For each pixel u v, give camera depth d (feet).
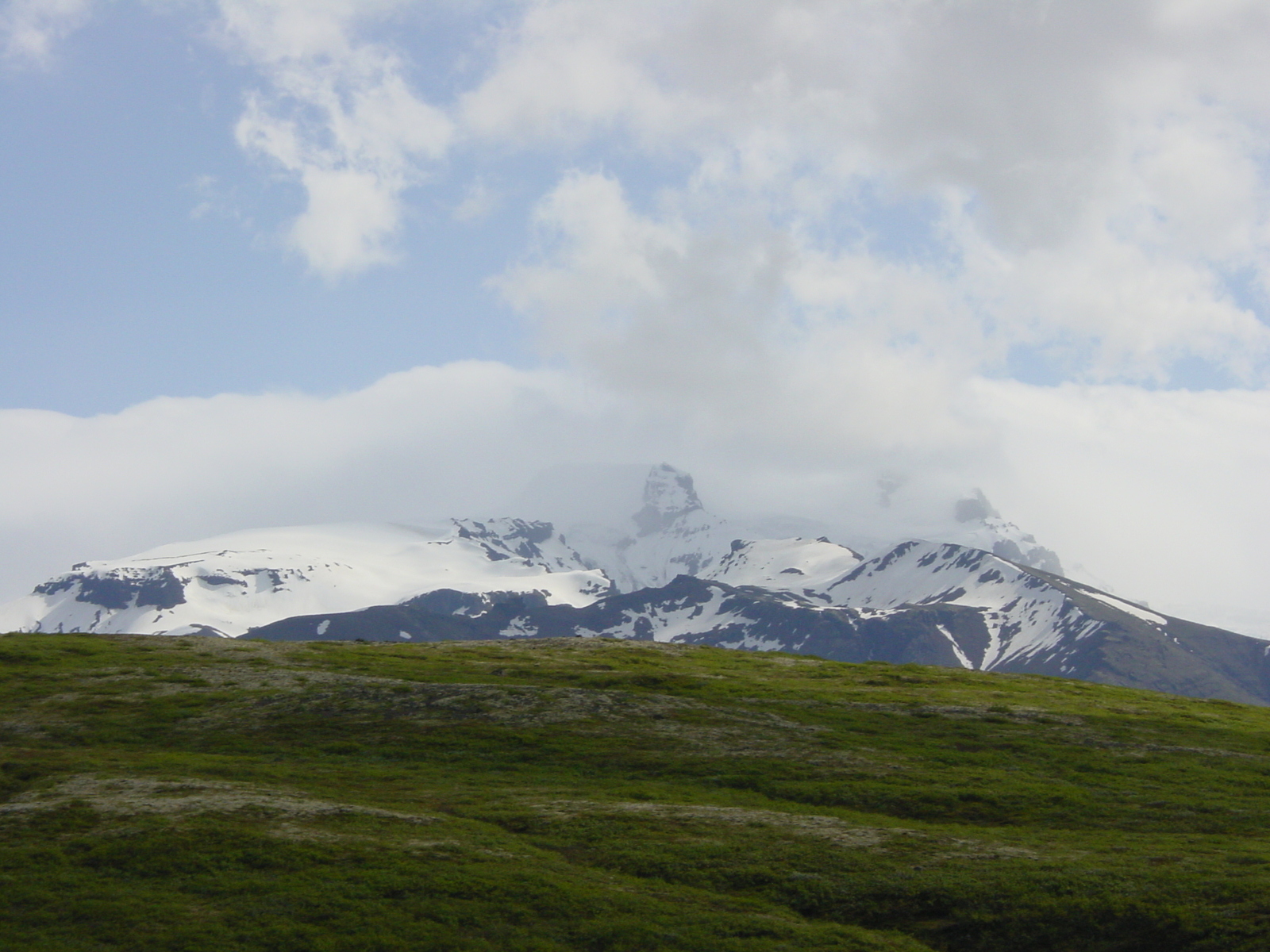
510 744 269.85
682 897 170.40
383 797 223.92
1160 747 274.98
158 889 167.02
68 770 238.89
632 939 153.99
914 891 168.86
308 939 152.05
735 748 267.18
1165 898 158.81
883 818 214.07
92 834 188.34
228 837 185.88
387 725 288.71
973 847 188.75
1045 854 183.01
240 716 299.58
